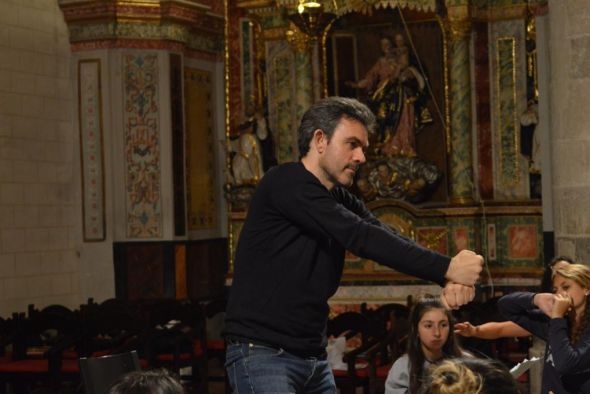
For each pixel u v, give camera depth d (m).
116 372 4.91
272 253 4.20
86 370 4.89
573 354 6.00
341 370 10.67
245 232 4.27
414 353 6.55
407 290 15.51
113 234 15.77
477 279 3.83
